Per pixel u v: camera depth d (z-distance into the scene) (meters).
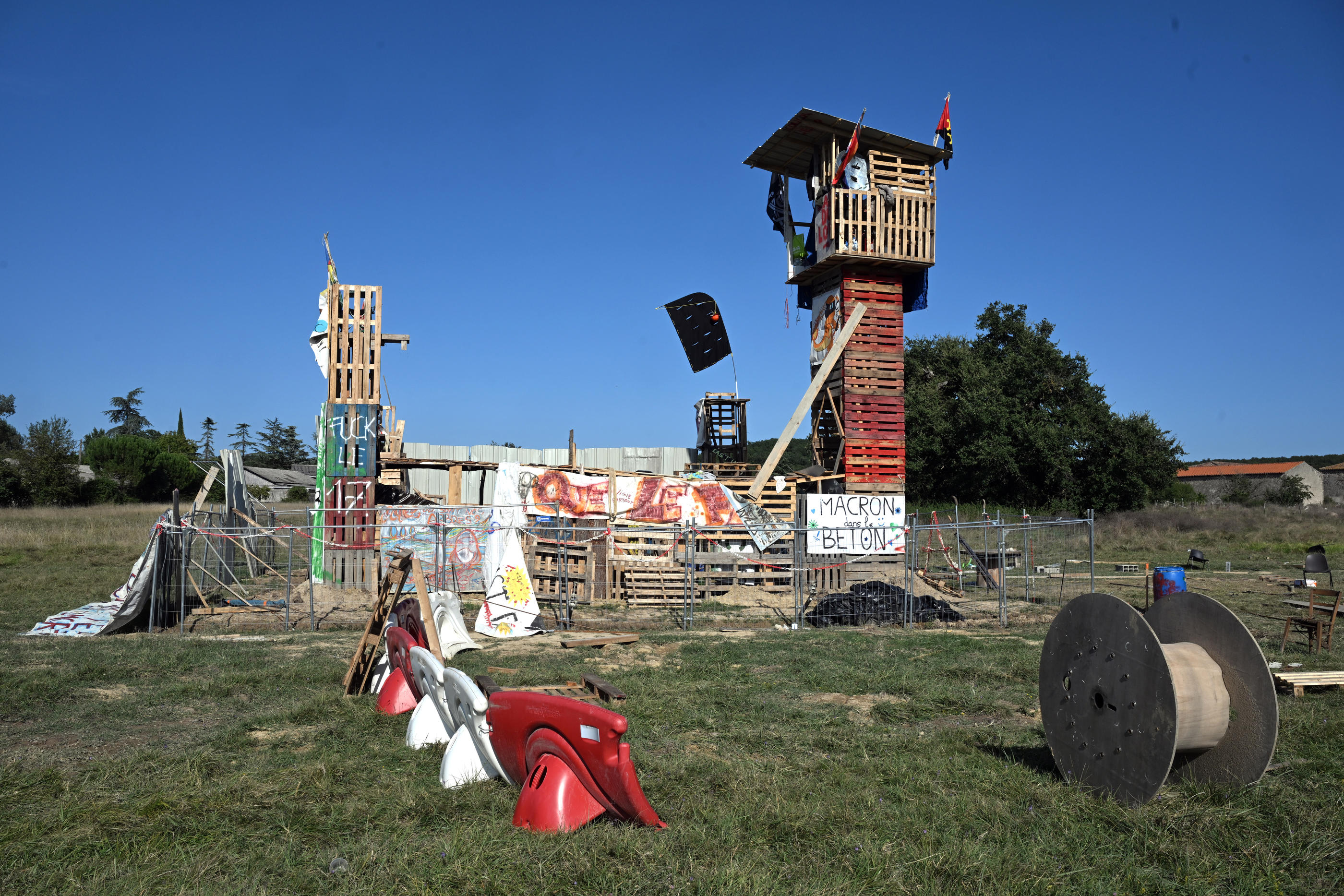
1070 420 46.72
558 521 16.66
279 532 23.98
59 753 6.77
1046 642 6.34
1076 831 5.13
